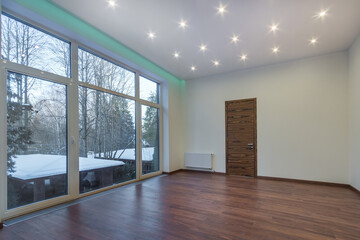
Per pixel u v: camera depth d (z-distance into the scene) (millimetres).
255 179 4918
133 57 4324
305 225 2402
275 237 2129
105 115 3982
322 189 4008
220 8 2793
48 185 2945
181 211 2842
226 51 4223
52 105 3027
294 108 4719
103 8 2814
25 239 2088
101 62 3912
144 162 5023
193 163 5953
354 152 3885
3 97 2439
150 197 3477
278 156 4848
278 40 3736
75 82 3342
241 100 5363
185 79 6250
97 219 2568
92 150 3678
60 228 2322
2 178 2414
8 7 2486
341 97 4277
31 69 2748
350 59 4051
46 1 2727
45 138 2920
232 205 3084
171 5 2732
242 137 5316
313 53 4352
